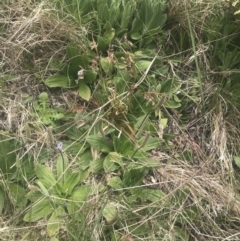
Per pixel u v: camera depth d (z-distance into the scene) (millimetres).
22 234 496
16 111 558
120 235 506
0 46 584
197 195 535
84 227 489
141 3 604
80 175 531
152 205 517
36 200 506
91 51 596
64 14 596
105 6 589
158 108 572
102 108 565
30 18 583
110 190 517
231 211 537
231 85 614
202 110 598
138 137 556
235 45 636
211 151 577
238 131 592
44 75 587
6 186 510
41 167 521
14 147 531
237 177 568
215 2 622
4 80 577
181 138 583
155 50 622
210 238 524
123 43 601
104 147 541
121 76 573
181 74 620
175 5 618
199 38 629
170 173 549
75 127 554
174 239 514
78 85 583
